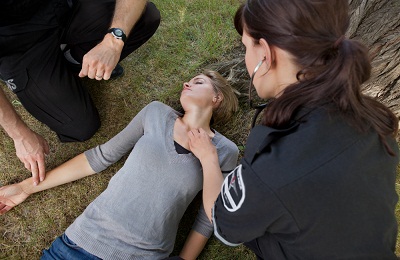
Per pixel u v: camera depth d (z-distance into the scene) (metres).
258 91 1.00
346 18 0.83
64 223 1.83
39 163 1.74
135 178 1.60
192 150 1.56
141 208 1.56
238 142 2.07
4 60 1.56
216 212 1.02
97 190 1.91
